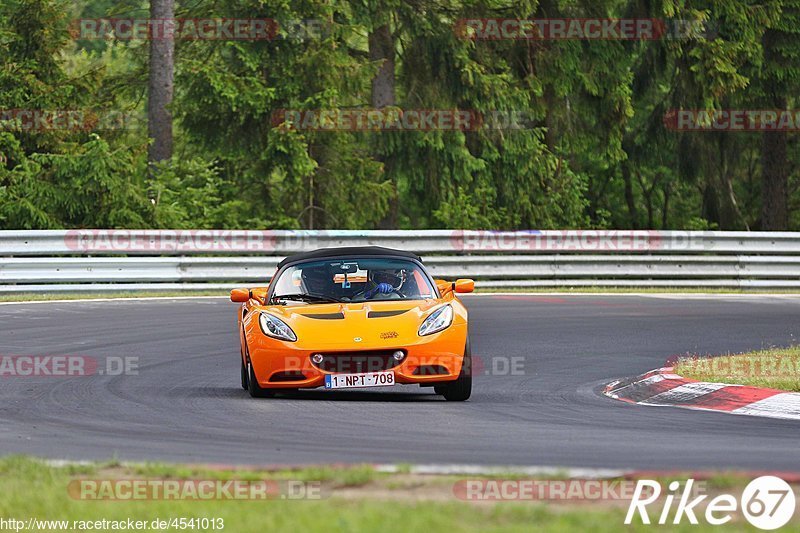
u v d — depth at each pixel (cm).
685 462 2792
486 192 11825
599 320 6931
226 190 11394
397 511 2102
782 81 12644
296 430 3375
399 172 11875
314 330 4038
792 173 15700
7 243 8219
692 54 11806
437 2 11656
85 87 10094
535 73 11969
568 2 11981
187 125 10838
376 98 11706
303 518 2066
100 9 14500
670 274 9419
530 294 8631
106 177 9419
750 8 12025
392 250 4625
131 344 5788
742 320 6975
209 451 3002
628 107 12194
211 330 6369
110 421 3597
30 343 5775
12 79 9725
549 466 2719
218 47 11250
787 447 3048
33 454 2970
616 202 15812
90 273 8288
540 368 5072
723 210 14275
